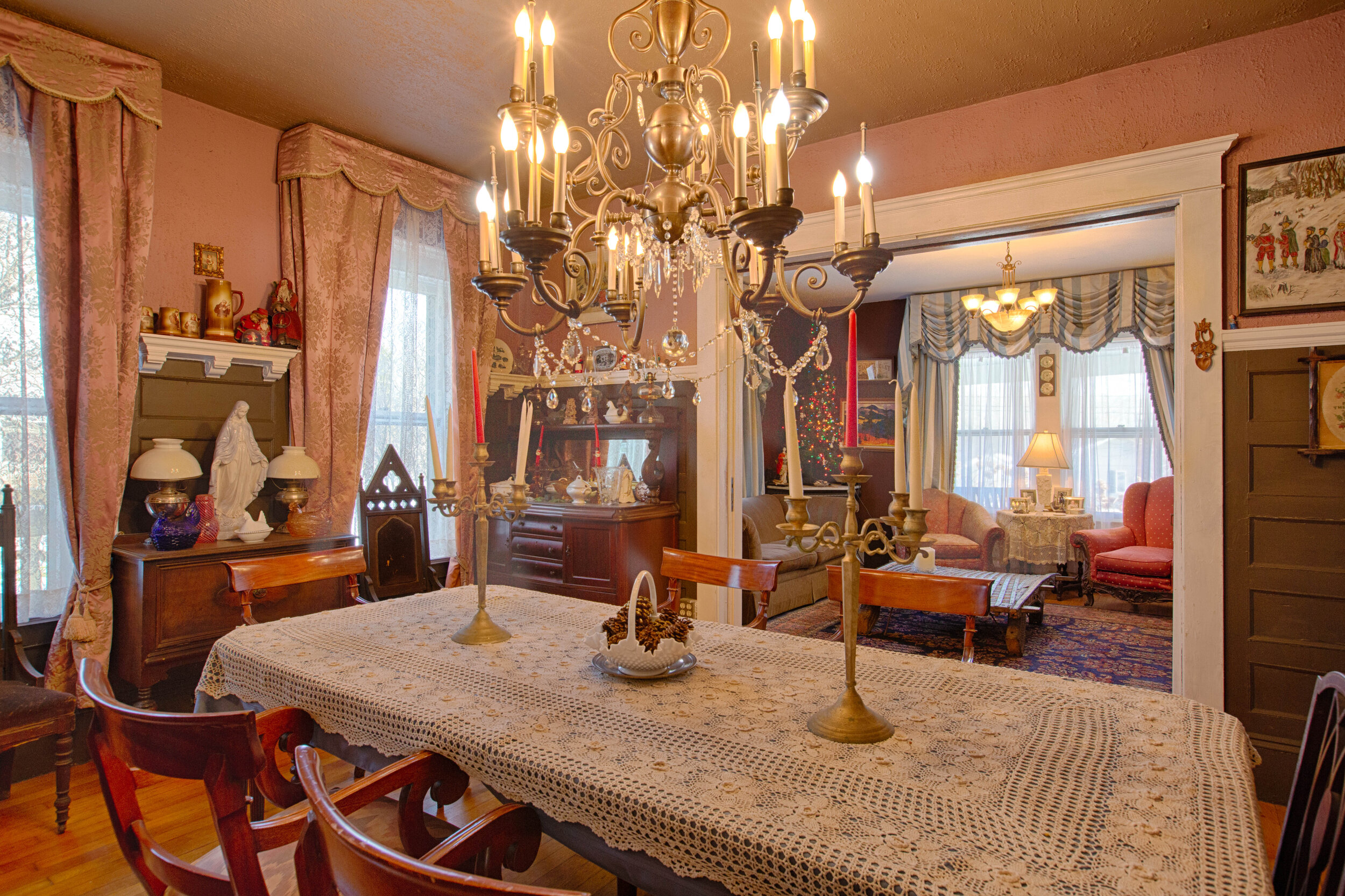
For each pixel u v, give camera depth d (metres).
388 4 2.46
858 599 1.21
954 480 6.93
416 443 3.90
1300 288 2.50
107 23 2.59
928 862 0.82
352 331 3.52
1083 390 6.50
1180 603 2.69
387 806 1.48
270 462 3.29
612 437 4.39
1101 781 1.02
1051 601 5.93
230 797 1.00
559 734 1.18
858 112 3.17
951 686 1.43
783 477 6.96
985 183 3.03
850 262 1.34
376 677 1.48
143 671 2.58
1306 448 2.46
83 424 2.64
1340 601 2.44
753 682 1.46
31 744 2.57
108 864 2.02
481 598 1.79
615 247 2.03
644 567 3.86
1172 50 2.69
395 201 3.71
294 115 3.30
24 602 2.63
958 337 6.54
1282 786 2.50
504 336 4.65
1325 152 2.46
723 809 0.94
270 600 2.94
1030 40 2.62
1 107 2.56
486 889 0.65
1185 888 0.77
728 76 2.89
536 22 2.53
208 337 3.05
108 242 2.70
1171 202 2.71
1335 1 2.38
